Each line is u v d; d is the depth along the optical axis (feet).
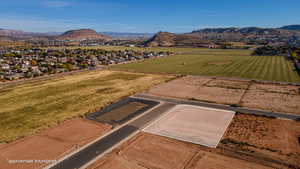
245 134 90.89
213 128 98.43
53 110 128.67
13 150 83.56
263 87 169.07
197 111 121.90
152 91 169.17
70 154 79.82
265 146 80.18
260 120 105.29
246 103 132.16
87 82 205.98
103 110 127.95
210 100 141.18
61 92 169.37
